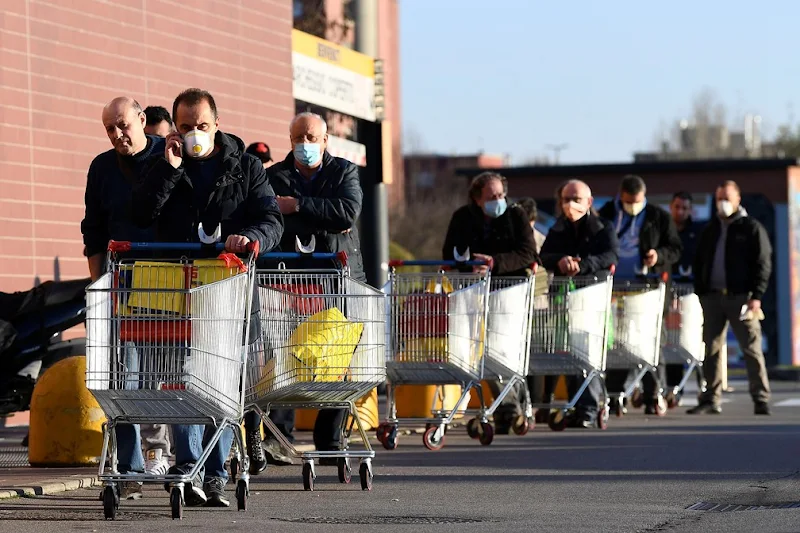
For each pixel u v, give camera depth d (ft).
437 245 389.19
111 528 59.77
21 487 70.95
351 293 71.41
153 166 65.82
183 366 60.64
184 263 62.85
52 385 83.61
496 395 107.55
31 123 109.19
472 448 96.58
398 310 93.04
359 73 153.28
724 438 102.99
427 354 92.73
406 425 107.45
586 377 110.11
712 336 132.57
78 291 92.63
